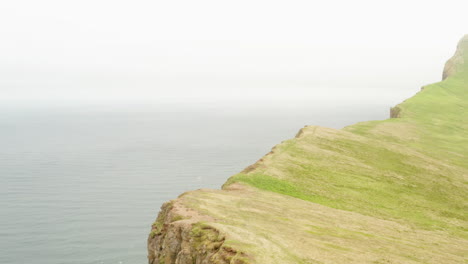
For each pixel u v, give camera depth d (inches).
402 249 1421.0
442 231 1819.6
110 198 7401.6
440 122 4365.2
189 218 1518.2
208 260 1224.8
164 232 1547.7
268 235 1362.0
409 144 3430.1
